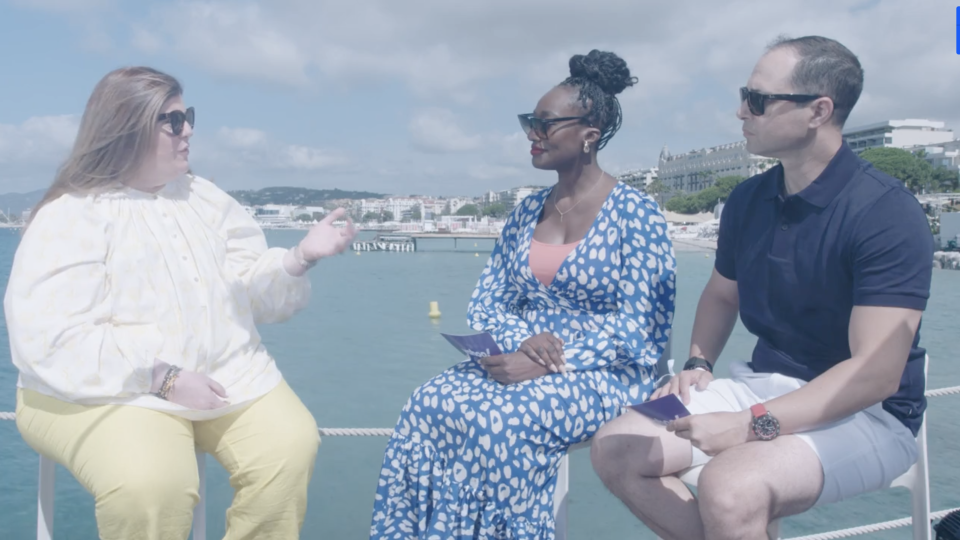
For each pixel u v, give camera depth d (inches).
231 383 91.8
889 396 80.3
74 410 83.0
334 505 293.6
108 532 78.4
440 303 1371.8
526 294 109.1
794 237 87.1
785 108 84.0
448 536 87.8
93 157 89.2
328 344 889.5
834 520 262.4
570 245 104.3
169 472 79.0
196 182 102.3
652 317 103.0
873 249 80.0
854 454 80.0
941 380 627.8
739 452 77.0
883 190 81.5
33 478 302.8
